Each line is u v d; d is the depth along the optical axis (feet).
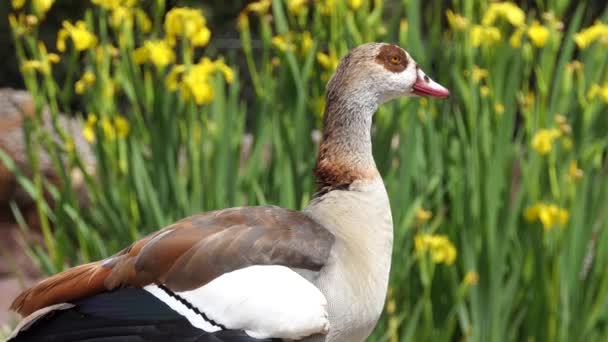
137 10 35.83
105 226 34.88
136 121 35.12
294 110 35.12
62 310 25.35
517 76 35.06
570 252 34.06
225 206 33.78
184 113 34.60
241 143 35.29
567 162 34.50
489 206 33.58
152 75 38.75
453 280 33.94
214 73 35.06
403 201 33.53
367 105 28.22
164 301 25.14
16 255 49.14
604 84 35.73
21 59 34.91
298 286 25.22
